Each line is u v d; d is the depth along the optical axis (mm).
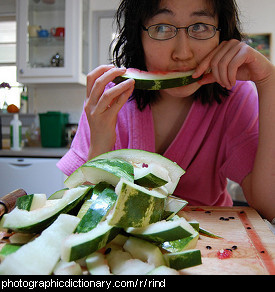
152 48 755
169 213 579
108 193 522
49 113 2371
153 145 980
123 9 908
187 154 958
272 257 526
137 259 470
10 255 440
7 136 2713
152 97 963
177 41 730
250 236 623
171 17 718
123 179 474
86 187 581
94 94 801
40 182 2072
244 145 905
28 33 2400
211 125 969
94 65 2645
